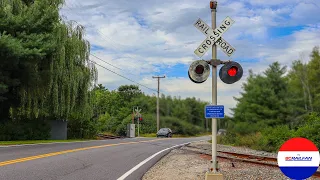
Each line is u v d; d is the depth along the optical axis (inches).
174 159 635.5
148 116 2765.7
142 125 2645.2
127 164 513.3
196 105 3622.0
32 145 787.4
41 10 995.3
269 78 1994.3
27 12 969.5
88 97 1275.8
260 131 1459.2
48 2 1072.8
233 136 1513.3
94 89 1296.8
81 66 1251.2
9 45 842.2
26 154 565.6
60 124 1343.5
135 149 805.2
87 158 551.8
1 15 911.0
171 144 1095.6
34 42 918.4
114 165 489.4
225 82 307.9
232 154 772.0
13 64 917.8
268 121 1852.9
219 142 1504.7
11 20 906.7
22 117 1192.2
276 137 1034.7
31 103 1114.7
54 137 1314.0
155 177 413.4
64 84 1149.1
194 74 307.9
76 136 1534.2
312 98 2033.7
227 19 312.5
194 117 3592.5
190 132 3129.9
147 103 2979.8
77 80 1189.1
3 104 1093.1
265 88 1959.9
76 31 1222.9
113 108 3058.6
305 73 2107.5
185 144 1135.0
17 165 433.7
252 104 1924.2
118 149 772.0
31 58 908.0
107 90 3331.7
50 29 993.5
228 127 1708.9
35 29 956.6
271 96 1910.7
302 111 1894.7
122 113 2822.3
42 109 1134.4
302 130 922.7
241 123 1717.5
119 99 3112.7
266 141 1044.5
